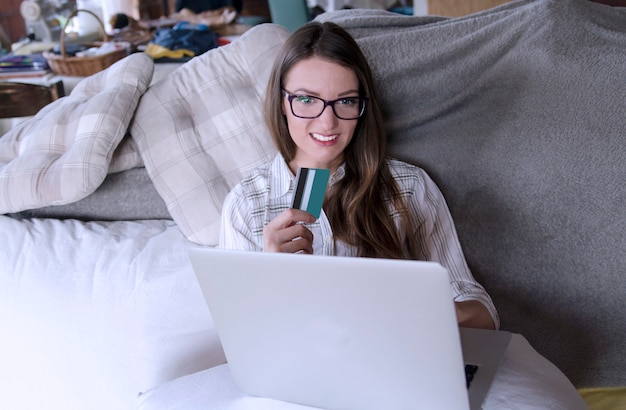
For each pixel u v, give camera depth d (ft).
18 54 10.03
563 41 4.51
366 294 2.81
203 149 5.31
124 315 4.77
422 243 4.55
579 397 3.38
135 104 5.46
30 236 5.24
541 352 4.67
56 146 5.33
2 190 5.22
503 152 4.58
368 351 3.00
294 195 3.83
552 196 4.46
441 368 2.90
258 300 3.08
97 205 5.57
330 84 4.16
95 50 9.73
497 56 4.66
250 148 5.26
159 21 11.62
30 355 4.94
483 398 3.13
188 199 5.19
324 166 4.50
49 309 4.92
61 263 5.04
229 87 5.40
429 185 4.61
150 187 5.54
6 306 5.01
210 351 4.71
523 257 4.59
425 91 4.78
